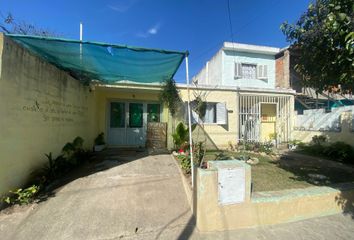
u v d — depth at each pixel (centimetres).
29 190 383
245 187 331
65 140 611
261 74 1328
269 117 1122
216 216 319
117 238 298
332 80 406
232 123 991
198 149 674
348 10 322
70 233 303
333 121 863
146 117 1000
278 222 347
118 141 965
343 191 392
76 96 691
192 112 920
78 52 495
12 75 375
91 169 571
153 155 754
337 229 332
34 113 452
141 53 481
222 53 1295
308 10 412
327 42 375
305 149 905
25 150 418
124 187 452
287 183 471
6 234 293
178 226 329
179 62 566
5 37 354
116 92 948
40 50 488
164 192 434
